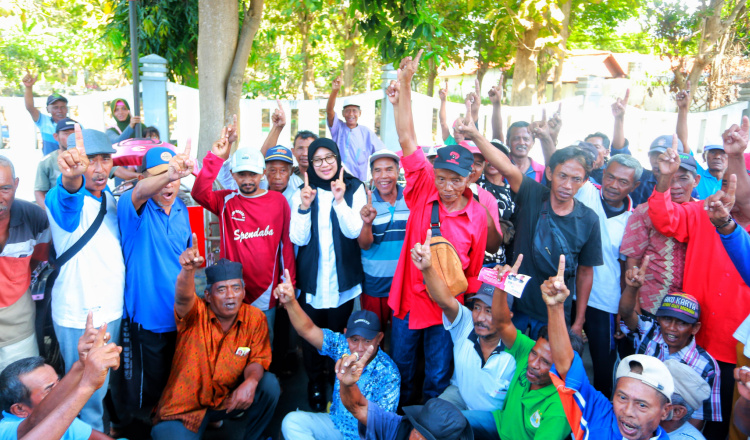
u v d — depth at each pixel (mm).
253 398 3252
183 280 2977
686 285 3197
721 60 9727
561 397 2535
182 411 3154
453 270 3080
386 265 3754
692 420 3082
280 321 4023
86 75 19078
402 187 3818
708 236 3100
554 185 3125
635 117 6773
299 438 3035
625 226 3504
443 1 11922
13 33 13945
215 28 5207
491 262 3584
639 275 3121
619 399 2412
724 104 9742
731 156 3061
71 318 3059
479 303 2982
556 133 4359
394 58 5582
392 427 2822
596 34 17094
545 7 8867
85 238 3021
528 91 10359
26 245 3104
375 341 3250
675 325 3020
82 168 2664
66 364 3148
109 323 3135
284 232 3744
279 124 4273
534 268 3232
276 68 10531
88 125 6094
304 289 3736
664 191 3127
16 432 2348
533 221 3256
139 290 3234
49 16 10117
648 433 2381
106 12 8297
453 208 3248
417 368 3779
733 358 3037
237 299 3250
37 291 3359
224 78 5332
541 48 9781
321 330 3379
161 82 5840
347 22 12977
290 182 4258
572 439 2652
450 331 3182
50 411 2262
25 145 6129
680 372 2822
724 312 3027
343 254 3693
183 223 3379
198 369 3191
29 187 6156
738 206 3139
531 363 2734
